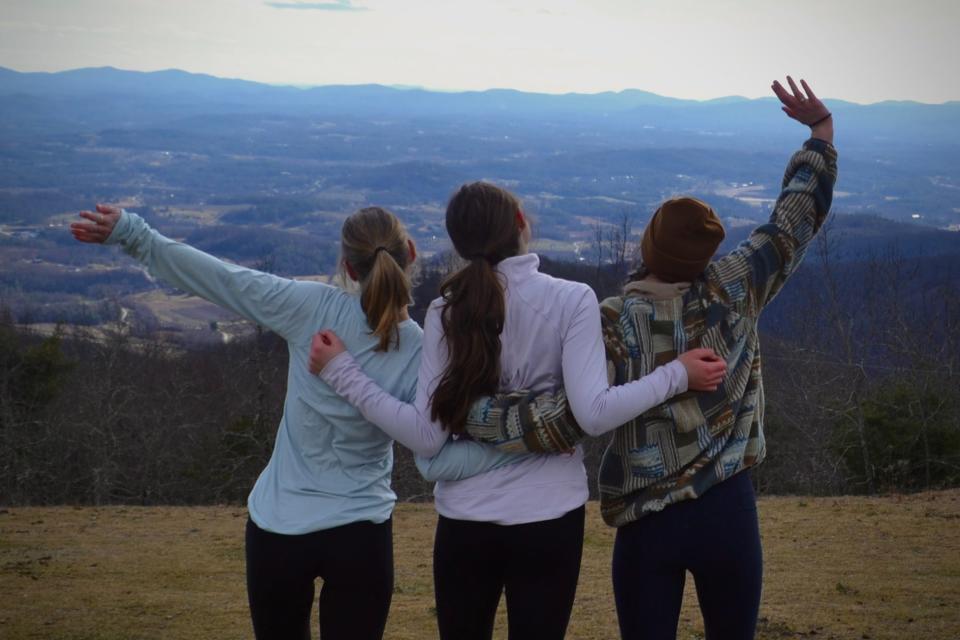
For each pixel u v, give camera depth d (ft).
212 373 94.43
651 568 8.91
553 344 8.99
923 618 18.39
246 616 19.67
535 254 9.30
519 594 9.10
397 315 9.55
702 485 8.73
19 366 79.00
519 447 8.84
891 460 53.01
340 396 9.46
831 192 9.55
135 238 9.48
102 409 75.87
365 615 9.56
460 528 9.17
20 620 19.29
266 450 69.05
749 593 8.87
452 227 9.24
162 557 26.35
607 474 9.21
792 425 67.77
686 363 8.69
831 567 23.50
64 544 28.48
